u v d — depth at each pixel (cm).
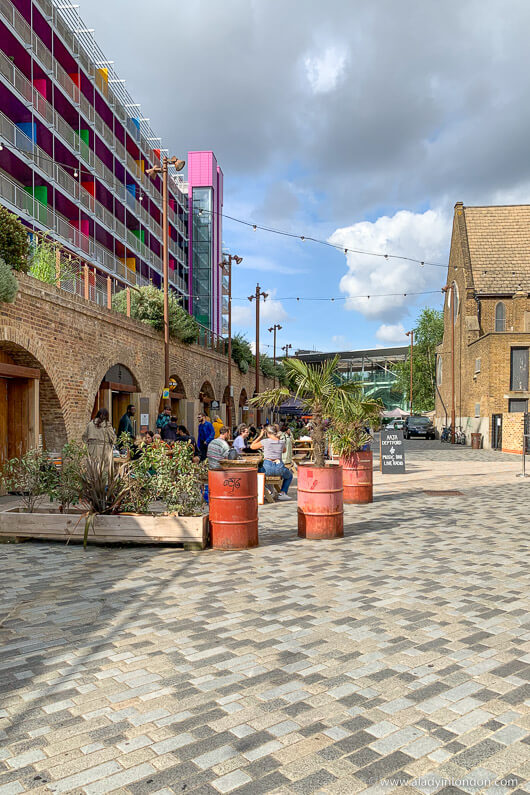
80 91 3697
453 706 339
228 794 262
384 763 284
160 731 314
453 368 4319
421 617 490
